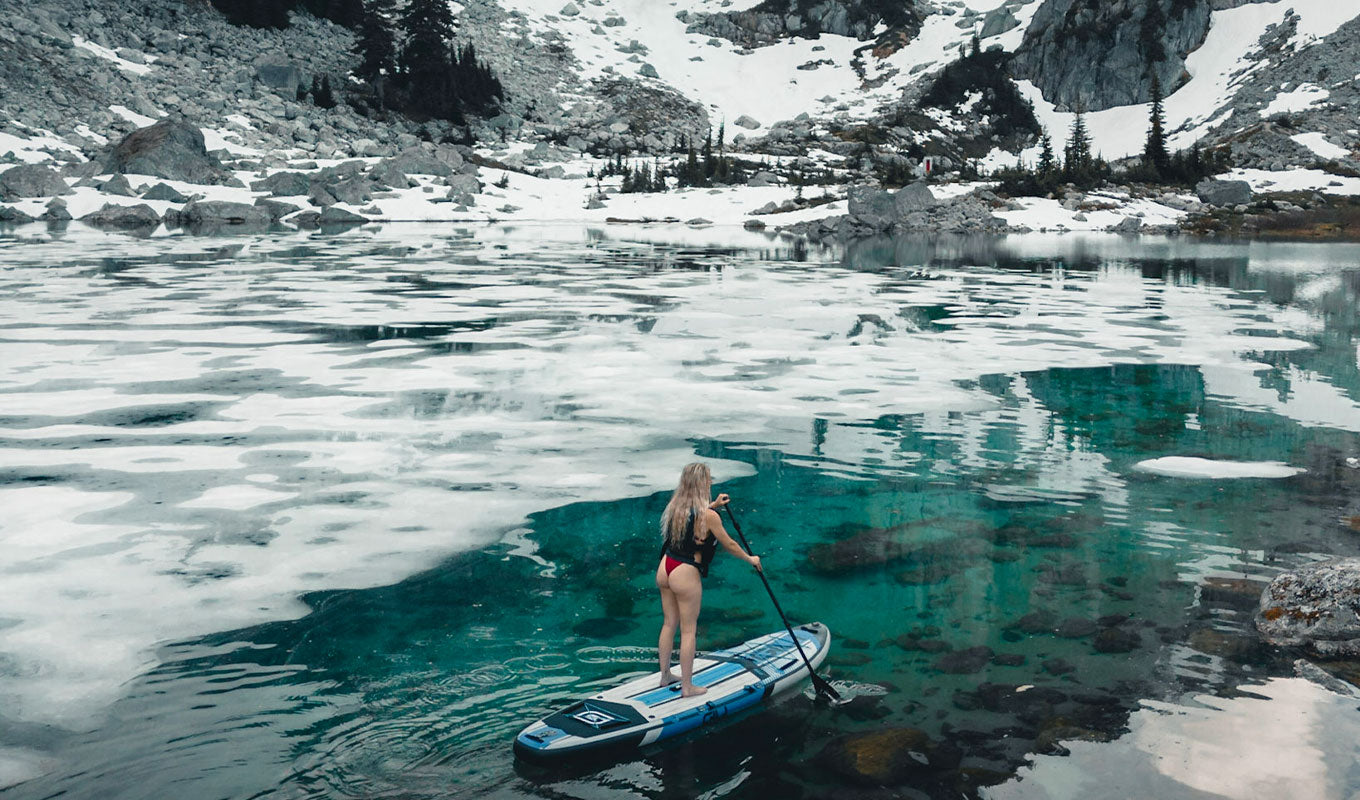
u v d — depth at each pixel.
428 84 81.94
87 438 9.53
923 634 5.40
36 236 38.56
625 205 66.31
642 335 16.30
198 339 15.27
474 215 60.72
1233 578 6.16
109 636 5.29
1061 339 16.08
